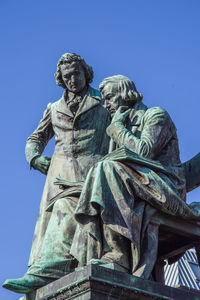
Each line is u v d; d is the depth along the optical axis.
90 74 9.73
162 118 8.74
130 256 7.89
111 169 8.02
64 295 7.38
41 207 9.20
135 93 9.07
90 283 7.13
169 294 7.61
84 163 9.19
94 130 9.39
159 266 9.02
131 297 7.34
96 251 7.84
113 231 7.84
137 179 8.13
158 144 8.57
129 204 7.89
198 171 9.52
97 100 9.54
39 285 8.16
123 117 8.82
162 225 8.26
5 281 8.03
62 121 9.52
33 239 9.06
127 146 8.49
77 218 7.88
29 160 9.61
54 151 9.50
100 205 7.73
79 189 8.62
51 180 9.27
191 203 8.56
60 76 9.64
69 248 8.39
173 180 8.62
